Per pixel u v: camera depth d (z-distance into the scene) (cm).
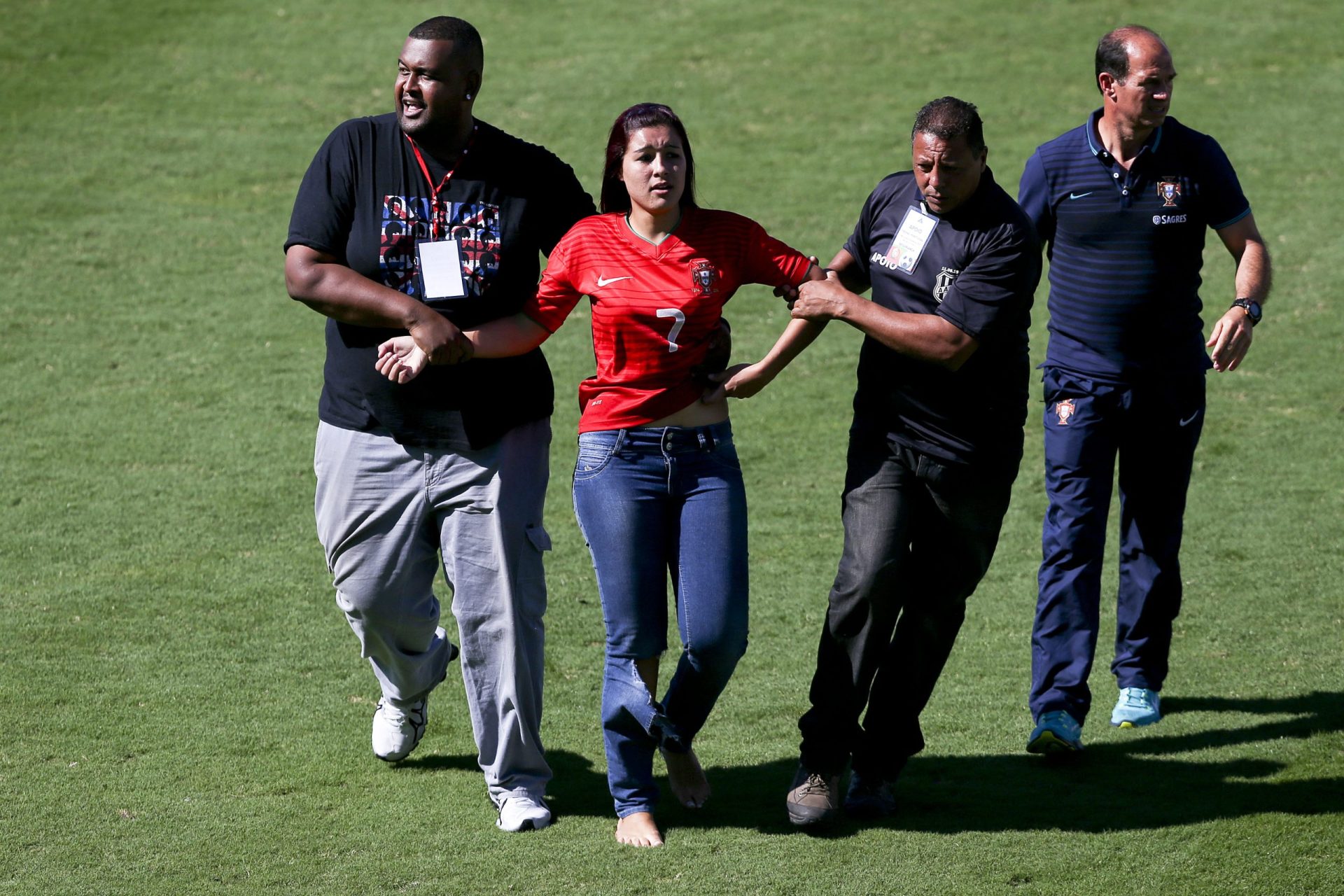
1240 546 2298
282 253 3769
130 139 4459
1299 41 5231
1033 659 1723
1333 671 1884
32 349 3166
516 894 1348
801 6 5716
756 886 1360
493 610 1499
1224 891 1346
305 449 2723
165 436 2762
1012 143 4406
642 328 1416
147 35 5300
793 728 1761
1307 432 2762
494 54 5222
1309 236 3775
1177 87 4872
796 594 2164
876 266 1487
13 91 4756
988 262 1396
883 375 1463
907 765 1662
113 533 2350
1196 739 1714
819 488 2580
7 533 2334
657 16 5634
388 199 1471
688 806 1545
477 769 1647
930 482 1448
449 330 1424
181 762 1638
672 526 1473
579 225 1462
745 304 3547
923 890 1351
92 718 1747
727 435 1480
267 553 2289
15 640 1964
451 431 1477
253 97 4809
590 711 1820
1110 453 1733
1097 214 1708
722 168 4294
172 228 3888
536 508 1526
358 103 4772
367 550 1535
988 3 5688
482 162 1494
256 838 1459
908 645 1519
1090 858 1413
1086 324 1731
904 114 4688
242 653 1948
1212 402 2928
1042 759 1673
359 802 1552
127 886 1357
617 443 1442
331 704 1808
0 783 1573
